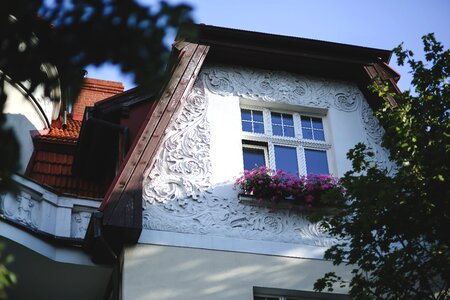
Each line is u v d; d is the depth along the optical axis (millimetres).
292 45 15398
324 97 15383
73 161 15055
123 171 12906
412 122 12156
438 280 12547
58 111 16625
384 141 12336
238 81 14984
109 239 12555
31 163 15164
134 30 6945
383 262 11680
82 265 12852
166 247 12758
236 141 14180
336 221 11867
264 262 13031
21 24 7016
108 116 14227
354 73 15789
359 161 12180
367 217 11500
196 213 13211
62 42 7062
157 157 13523
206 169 13688
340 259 11703
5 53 7152
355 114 15328
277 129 14906
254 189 13570
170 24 6945
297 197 13727
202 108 14367
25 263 12711
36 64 7379
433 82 12555
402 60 12781
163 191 13234
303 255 13258
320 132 15133
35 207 13008
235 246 13055
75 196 13461
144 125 13359
